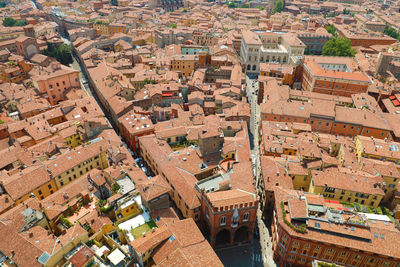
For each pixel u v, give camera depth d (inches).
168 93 6240.2
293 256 3316.9
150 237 3125.0
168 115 5885.8
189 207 3622.0
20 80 7578.7
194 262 2871.6
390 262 3034.0
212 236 3622.0
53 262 3034.0
